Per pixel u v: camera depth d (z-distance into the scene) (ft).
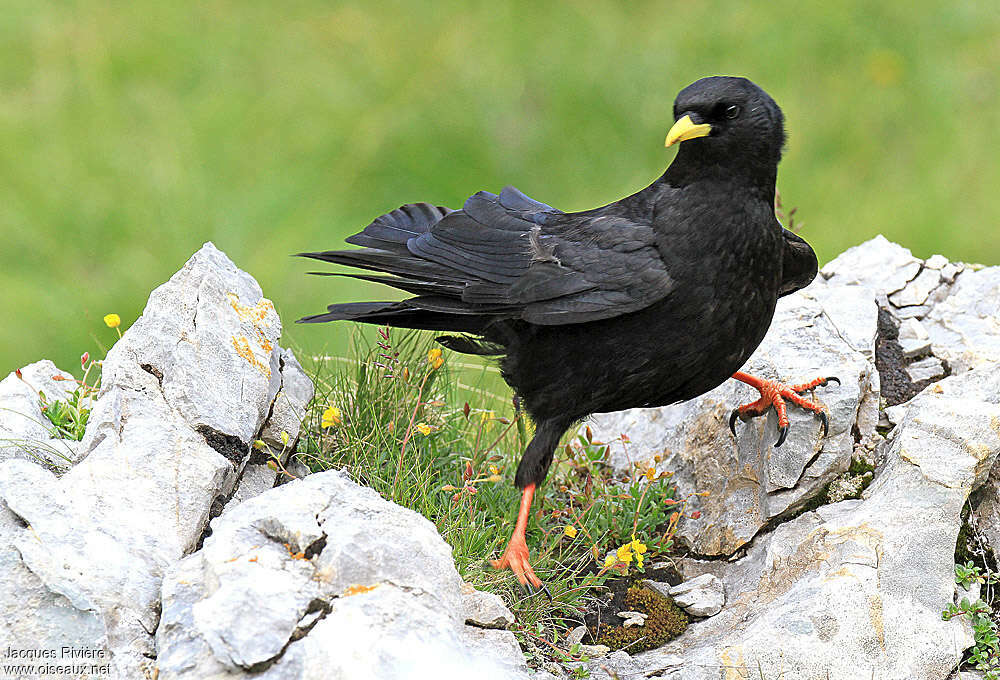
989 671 25.50
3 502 23.99
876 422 31.91
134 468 25.72
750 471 31.53
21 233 59.06
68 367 52.13
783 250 30.30
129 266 58.03
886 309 36.83
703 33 72.18
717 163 28.76
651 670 26.23
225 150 64.75
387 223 32.81
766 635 25.26
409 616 21.70
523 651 26.61
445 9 74.13
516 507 31.07
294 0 75.77
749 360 32.78
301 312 54.60
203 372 28.66
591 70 69.26
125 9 73.61
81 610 22.03
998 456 29.12
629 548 28.55
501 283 30.30
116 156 63.67
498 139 66.08
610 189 64.54
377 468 29.91
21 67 68.85
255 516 23.61
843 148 65.72
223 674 20.77
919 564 26.63
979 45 70.49
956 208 61.77
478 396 36.91
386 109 67.41
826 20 72.02
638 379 29.86
